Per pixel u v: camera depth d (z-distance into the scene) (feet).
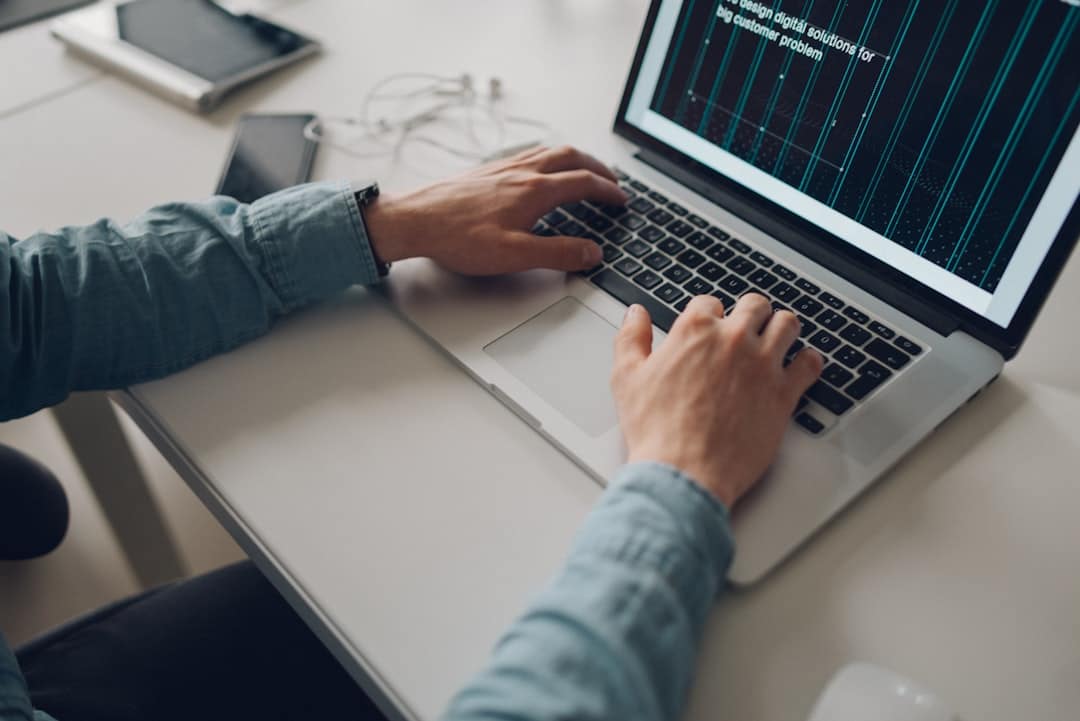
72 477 4.17
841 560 1.57
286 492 1.68
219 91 2.78
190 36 3.05
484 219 2.08
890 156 2.01
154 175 2.50
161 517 3.49
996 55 1.83
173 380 1.90
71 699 1.98
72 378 1.86
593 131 2.64
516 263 2.07
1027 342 2.00
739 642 1.46
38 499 3.27
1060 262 1.77
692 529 1.41
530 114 2.73
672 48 2.42
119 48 2.96
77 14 3.16
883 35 2.00
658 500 1.43
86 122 2.72
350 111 2.76
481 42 3.10
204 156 2.58
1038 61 1.77
